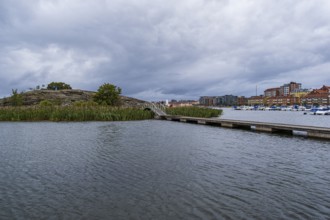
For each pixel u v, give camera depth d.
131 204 9.62
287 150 20.06
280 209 9.22
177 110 64.25
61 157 17.38
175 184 11.84
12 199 10.13
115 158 17.05
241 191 10.97
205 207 9.35
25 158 17.11
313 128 27.39
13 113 49.94
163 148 20.72
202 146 21.73
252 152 19.25
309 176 13.17
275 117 79.38
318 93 191.12
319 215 8.76
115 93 80.19
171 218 8.51
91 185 11.73
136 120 53.81
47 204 9.65
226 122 39.41
